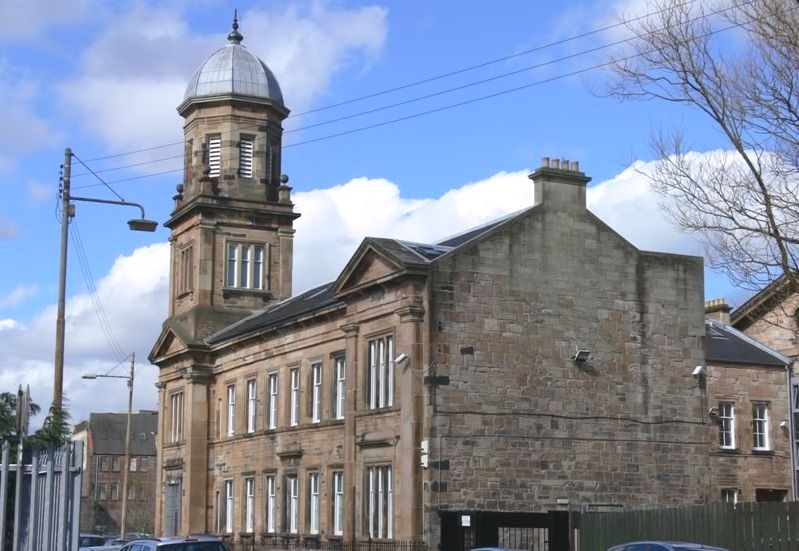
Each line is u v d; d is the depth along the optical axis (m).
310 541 48.59
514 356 42.53
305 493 49.72
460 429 41.09
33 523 23.25
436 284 41.53
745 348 53.97
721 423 51.62
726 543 32.88
